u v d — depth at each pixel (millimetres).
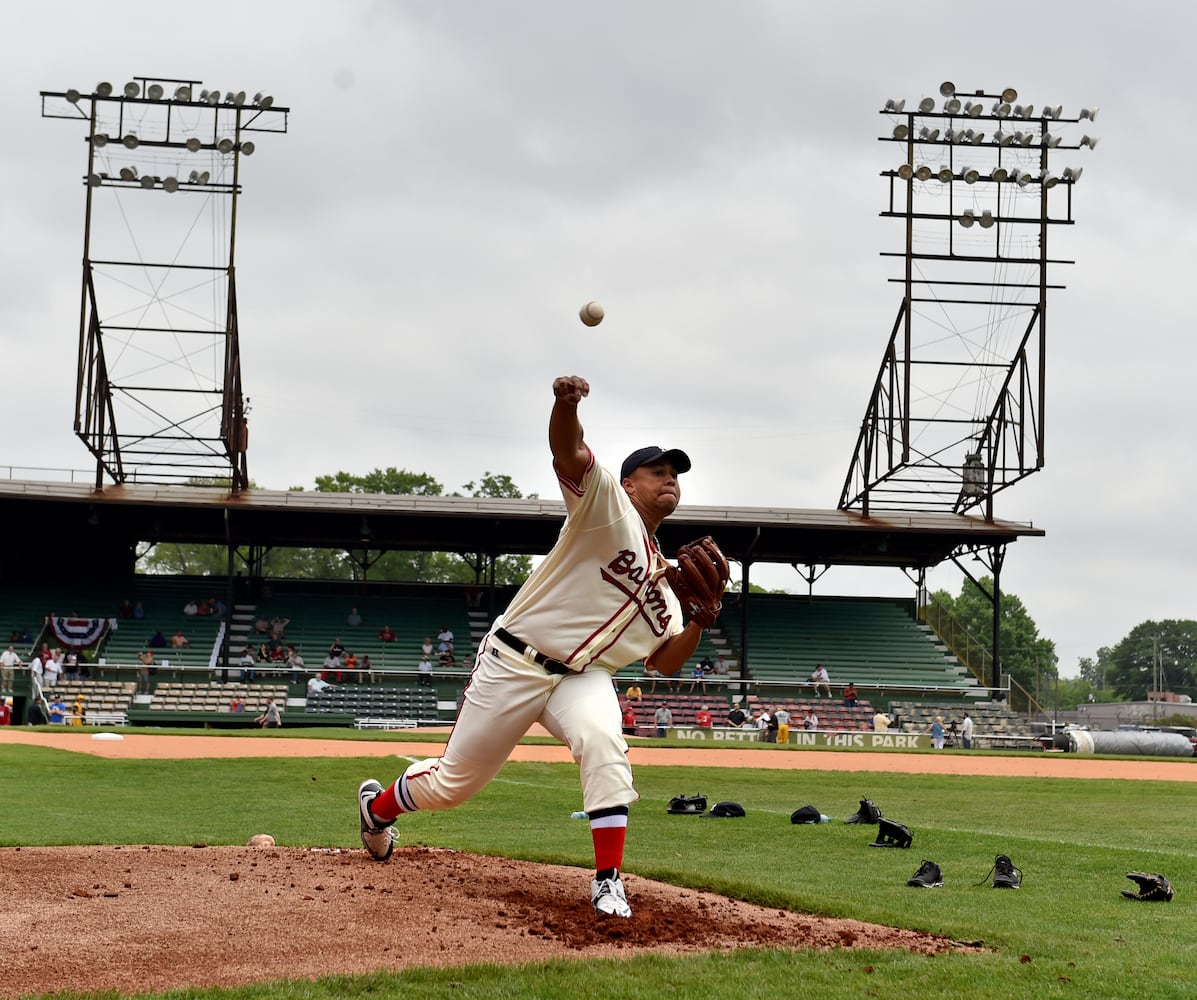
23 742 23219
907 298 37844
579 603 6098
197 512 39500
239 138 36812
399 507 38312
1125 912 7297
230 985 4789
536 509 39062
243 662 37406
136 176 36031
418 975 4914
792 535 41719
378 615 42438
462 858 8070
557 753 23734
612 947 5598
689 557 6223
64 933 5500
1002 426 39781
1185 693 130250
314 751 22594
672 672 6637
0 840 9742
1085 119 38625
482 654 6410
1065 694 142500
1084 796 18656
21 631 37938
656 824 12211
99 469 37469
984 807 16484
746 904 7020
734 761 24266
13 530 41438
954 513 42781
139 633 39375
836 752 28062
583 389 5598
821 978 5062
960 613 98062
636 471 6398
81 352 35750
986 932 6297
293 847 8773
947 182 38312
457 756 6492
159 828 11445
